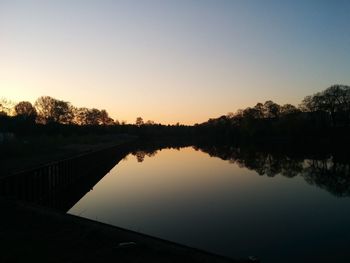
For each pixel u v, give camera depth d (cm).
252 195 2803
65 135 8819
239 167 4778
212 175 4012
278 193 2881
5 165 3106
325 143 8862
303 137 9544
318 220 2053
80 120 13012
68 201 3147
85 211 2441
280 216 2148
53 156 4188
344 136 8900
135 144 12469
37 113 10069
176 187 3247
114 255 854
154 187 3297
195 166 5009
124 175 4312
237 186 3238
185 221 2064
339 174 3966
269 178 3725
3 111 7325
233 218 2112
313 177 3769
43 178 2786
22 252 881
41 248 912
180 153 7988
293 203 2503
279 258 1484
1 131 6781
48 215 1270
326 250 1570
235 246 1625
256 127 11056
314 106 9519
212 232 1841
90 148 6100
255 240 1706
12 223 1164
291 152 7225
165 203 2572
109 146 6925
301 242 1678
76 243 945
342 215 2161
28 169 2581
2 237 1009
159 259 826
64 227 1102
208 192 2953
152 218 2153
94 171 4822
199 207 2414
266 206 2417
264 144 10388
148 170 4728
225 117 15112
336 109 9250
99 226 1104
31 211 1339
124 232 1030
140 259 827
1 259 829
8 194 2105
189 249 888
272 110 11494
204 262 804
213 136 15600
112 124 16088
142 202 2641
